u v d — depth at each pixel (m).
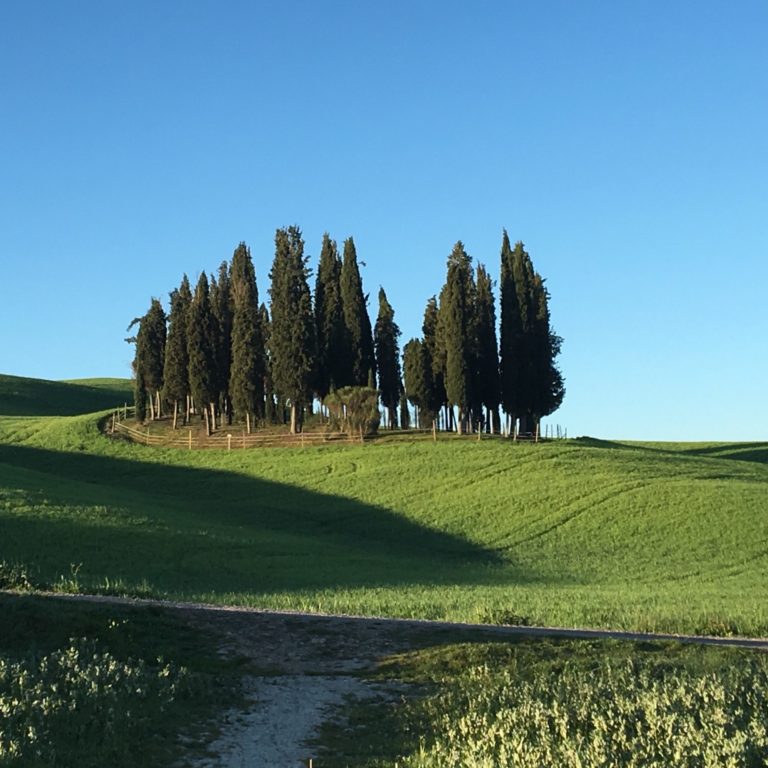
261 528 55.84
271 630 21.34
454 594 32.09
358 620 22.59
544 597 31.81
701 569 45.97
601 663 19.28
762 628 25.08
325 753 14.06
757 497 59.81
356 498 63.41
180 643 20.08
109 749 13.15
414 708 16.36
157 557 39.91
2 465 65.12
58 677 15.88
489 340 83.31
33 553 37.78
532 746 13.58
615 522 55.66
